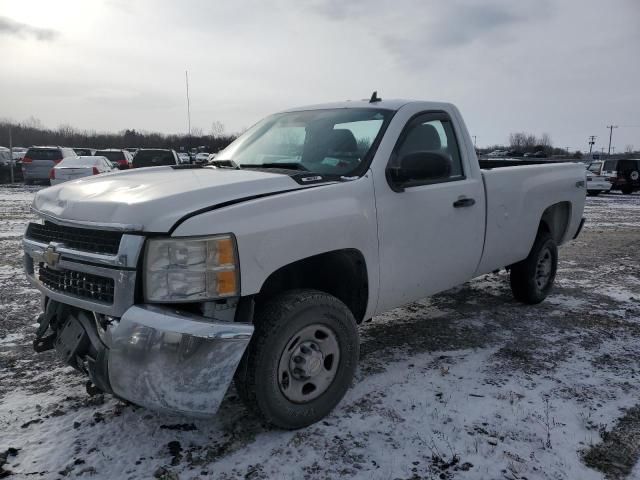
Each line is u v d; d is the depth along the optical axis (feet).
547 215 18.43
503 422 10.50
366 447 9.63
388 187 11.78
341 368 10.62
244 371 9.39
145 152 69.62
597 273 24.32
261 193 9.81
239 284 8.90
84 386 11.91
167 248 8.50
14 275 21.62
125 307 8.63
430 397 11.50
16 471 8.82
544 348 14.44
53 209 10.19
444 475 8.87
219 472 8.87
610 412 10.96
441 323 16.51
